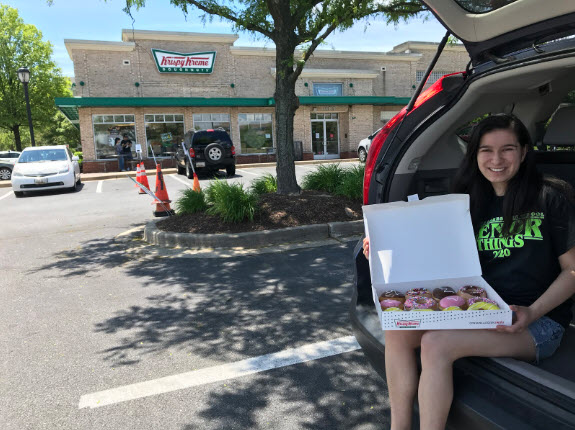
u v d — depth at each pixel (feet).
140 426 8.39
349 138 80.33
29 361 10.87
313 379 9.73
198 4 24.40
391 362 6.34
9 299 15.16
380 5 24.79
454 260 6.84
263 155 76.07
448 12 6.84
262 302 13.98
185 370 10.26
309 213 22.35
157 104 67.51
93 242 23.12
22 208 35.96
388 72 83.92
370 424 8.24
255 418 8.53
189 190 25.54
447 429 6.07
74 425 8.46
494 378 5.73
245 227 21.30
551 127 10.17
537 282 6.53
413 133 8.89
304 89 78.43
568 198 6.37
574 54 5.93
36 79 94.79
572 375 6.04
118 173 61.52
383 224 6.97
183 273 17.16
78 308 14.16
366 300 8.30
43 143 137.28
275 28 25.18
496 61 7.12
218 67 74.13
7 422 8.61
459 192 7.25
